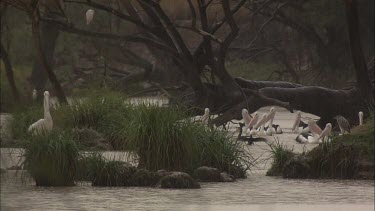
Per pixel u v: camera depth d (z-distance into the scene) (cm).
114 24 14212
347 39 16600
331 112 10894
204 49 10256
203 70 11688
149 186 5344
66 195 4719
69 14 13238
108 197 4712
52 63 14875
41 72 11238
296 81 16275
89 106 8225
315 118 14850
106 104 8331
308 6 16488
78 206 4247
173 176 5278
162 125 5747
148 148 5728
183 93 10662
